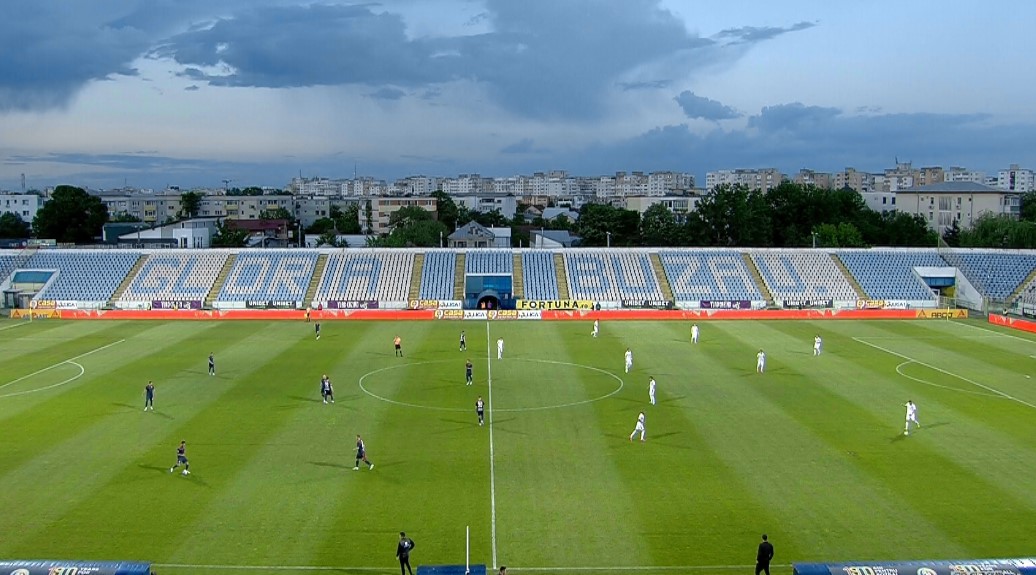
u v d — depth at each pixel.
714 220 173.25
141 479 48.47
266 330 103.31
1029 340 97.00
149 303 120.81
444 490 46.91
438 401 66.94
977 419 61.78
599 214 188.62
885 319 113.69
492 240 198.50
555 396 68.62
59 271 128.50
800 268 130.88
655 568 37.59
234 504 44.72
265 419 61.28
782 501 45.34
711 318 113.81
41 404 65.38
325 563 38.00
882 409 64.56
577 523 42.41
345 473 49.66
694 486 47.56
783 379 75.06
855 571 35.16
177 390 70.19
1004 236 166.75
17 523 42.19
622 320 112.50
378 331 102.88
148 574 34.94
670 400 67.19
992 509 44.28
